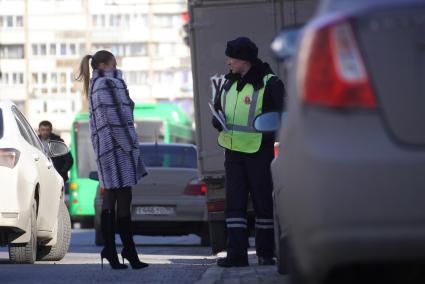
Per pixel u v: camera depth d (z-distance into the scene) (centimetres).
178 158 3575
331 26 879
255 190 1905
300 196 871
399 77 860
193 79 2639
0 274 1897
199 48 2631
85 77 1997
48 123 3478
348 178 836
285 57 991
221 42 2622
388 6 873
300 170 869
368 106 857
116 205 1986
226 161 1927
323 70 871
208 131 2652
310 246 855
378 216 830
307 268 880
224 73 2628
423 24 866
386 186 832
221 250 2667
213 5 2620
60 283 1697
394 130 851
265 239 1917
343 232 834
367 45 867
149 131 6562
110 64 1967
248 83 1895
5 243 2145
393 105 855
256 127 1460
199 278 1759
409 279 948
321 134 858
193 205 3372
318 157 845
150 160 3566
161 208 3388
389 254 833
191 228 3416
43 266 2125
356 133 852
